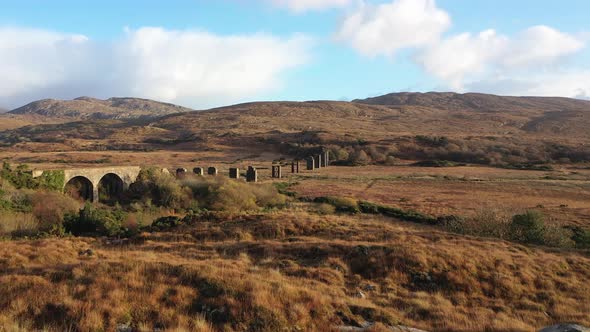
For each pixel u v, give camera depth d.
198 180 37.94
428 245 17.98
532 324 11.91
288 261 15.68
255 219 23.67
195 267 11.90
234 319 9.46
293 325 9.52
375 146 110.31
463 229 24.94
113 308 9.27
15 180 29.89
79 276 10.90
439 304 12.90
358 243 18.09
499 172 75.50
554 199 45.06
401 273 15.22
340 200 36.50
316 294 11.27
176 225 23.03
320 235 21.14
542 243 22.83
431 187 53.97
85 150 127.56
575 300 14.11
